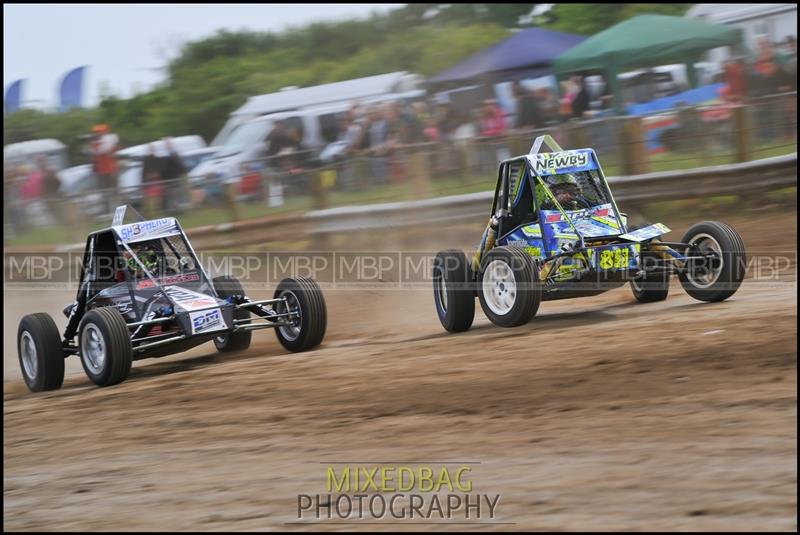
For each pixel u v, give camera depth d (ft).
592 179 77.71
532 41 144.87
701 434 43.37
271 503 42.27
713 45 140.97
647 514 36.24
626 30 139.64
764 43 140.87
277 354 82.28
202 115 244.83
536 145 78.43
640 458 41.57
